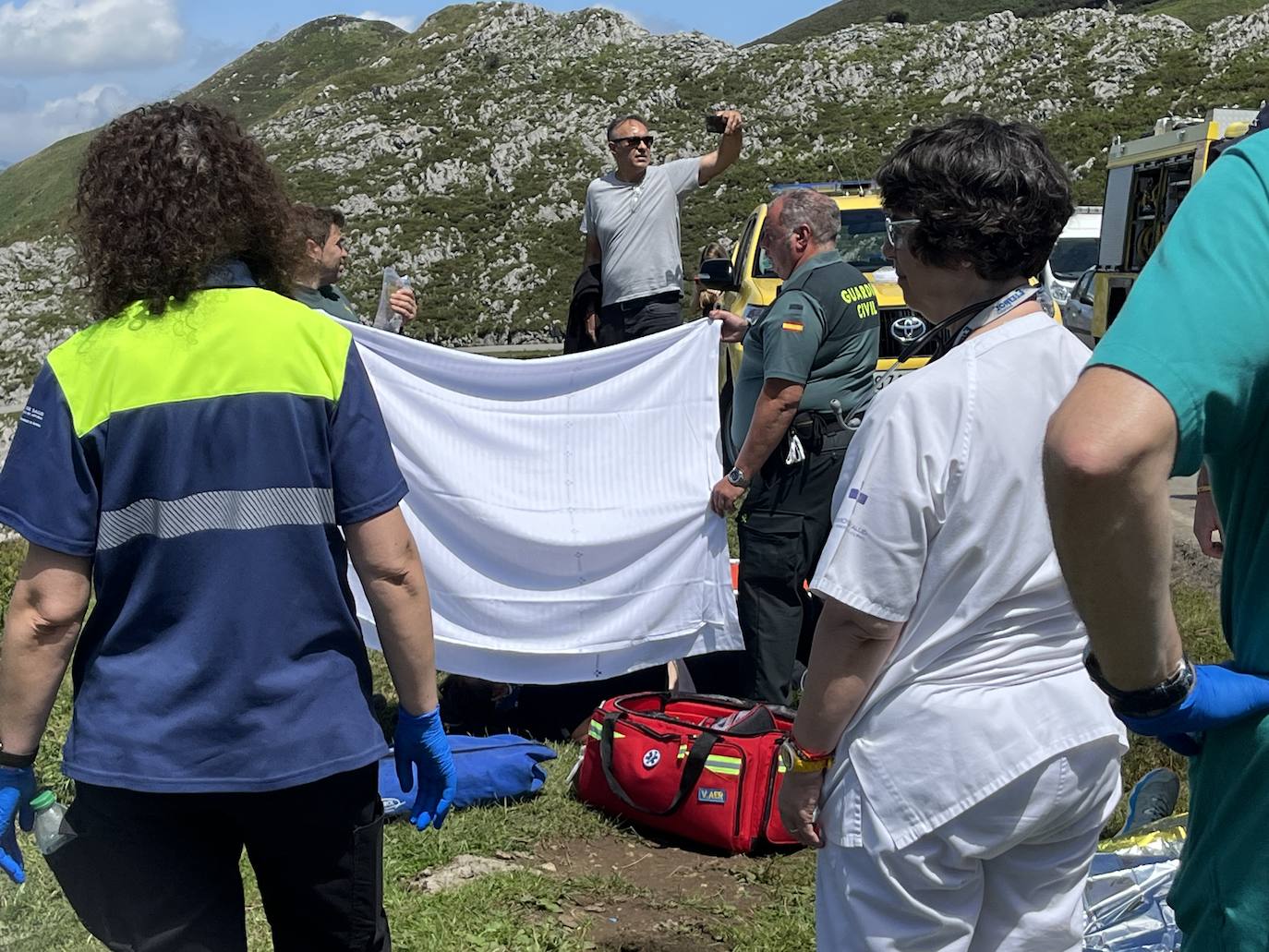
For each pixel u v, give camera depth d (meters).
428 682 2.41
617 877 4.00
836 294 4.84
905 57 63.50
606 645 5.13
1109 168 15.70
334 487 2.27
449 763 2.49
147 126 2.24
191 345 2.18
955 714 2.08
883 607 2.05
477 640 5.10
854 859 2.16
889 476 2.04
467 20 82.69
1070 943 2.25
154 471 2.15
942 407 2.04
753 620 4.98
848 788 2.17
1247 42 54.44
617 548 5.09
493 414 5.08
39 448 2.15
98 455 2.16
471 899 3.81
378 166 63.97
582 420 5.12
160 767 2.13
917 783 2.08
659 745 4.33
